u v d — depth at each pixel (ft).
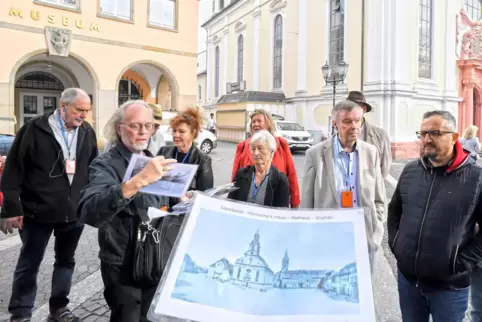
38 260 11.64
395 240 8.73
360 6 67.41
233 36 112.47
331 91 73.46
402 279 8.72
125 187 6.38
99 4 53.72
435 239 7.89
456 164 7.91
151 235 7.65
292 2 85.25
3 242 19.89
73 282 15.28
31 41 48.65
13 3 47.11
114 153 7.85
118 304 7.77
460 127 76.74
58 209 11.46
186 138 12.65
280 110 86.33
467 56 76.13
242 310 5.47
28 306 11.51
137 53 57.41
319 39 77.20
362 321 5.53
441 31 71.97
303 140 67.62
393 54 63.67
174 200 8.80
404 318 8.73
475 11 80.28
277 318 5.47
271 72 94.48
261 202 11.79
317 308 5.59
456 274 7.89
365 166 10.78
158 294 5.46
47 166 11.40
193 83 62.59
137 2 56.85
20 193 11.34
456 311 8.02
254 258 5.90
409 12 65.36
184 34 61.26
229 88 110.22
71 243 12.11
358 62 68.23
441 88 72.69
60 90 63.77
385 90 63.52
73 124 11.55
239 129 88.02
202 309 5.41
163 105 68.49
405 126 65.67
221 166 50.44
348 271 5.91
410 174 8.61
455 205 7.78
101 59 54.39
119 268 7.73
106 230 7.68
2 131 47.01
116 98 56.03
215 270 5.73
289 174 14.12
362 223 6.30
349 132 10.52
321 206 10.82
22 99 61.16
